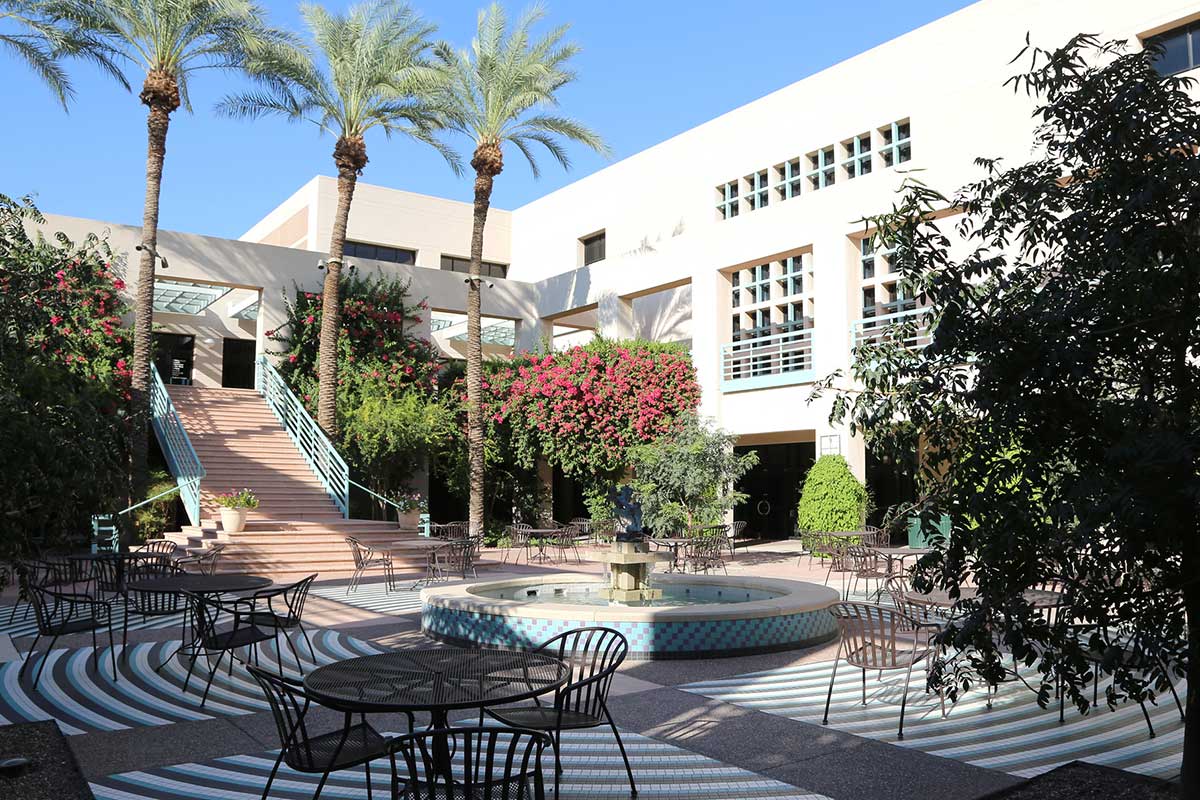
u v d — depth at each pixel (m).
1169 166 3.12
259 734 5.46
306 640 8.39
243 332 24.97
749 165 23.45
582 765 4.89
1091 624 3.52
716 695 6.52
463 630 8.50
